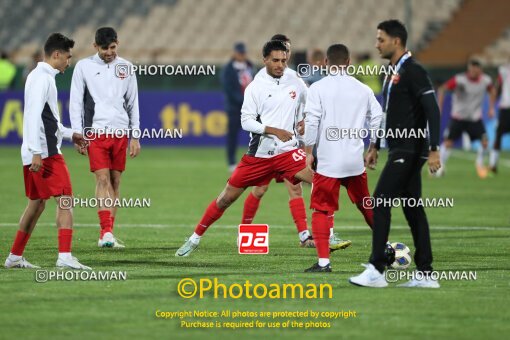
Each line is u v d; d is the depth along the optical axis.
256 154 37.19
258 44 121.44
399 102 30.94
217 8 126.19
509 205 58.91
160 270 34.56
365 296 29.92
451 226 49.28
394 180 31.03
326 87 33.47
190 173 78.31
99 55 41.84
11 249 38.03
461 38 120.06
